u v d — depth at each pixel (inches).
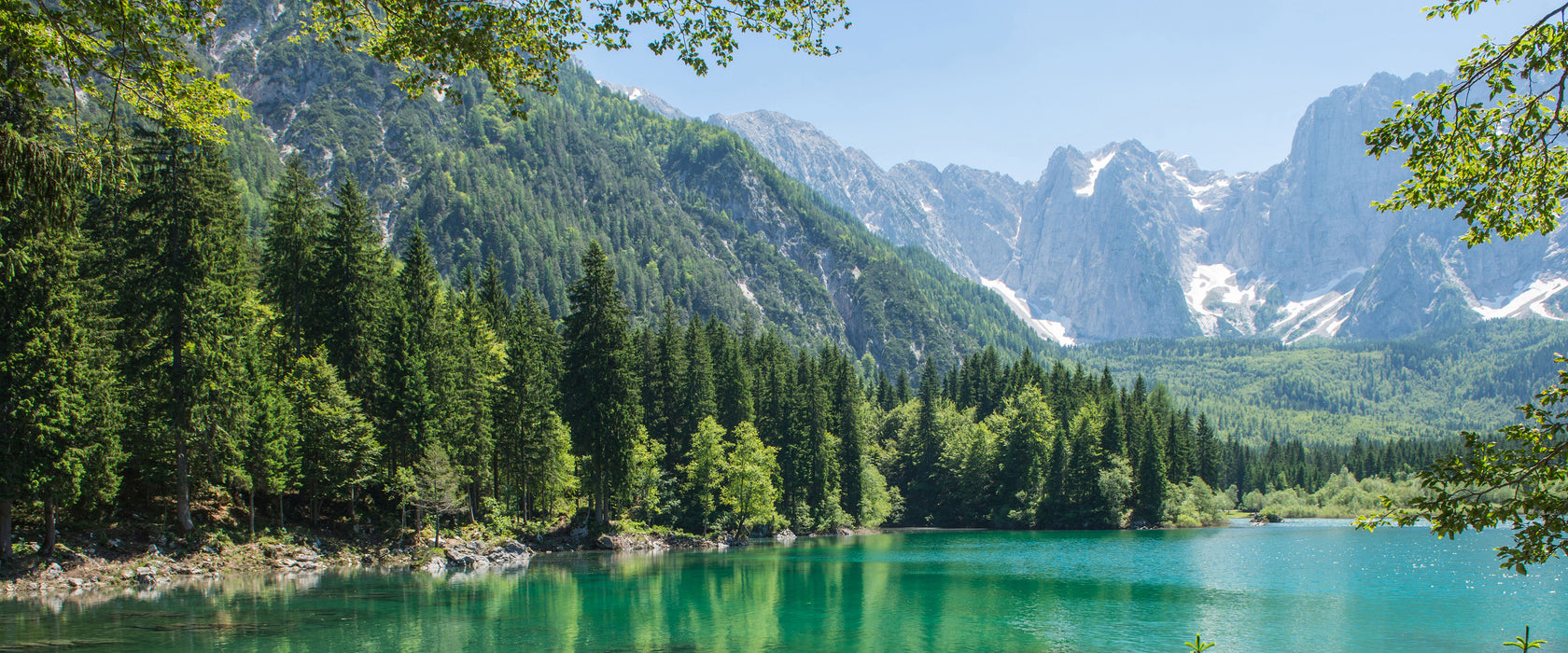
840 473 4237.2
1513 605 1732.3
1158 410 5413.4
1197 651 627.8
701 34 576.1
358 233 2404.0
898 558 2711.6
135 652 1142.3
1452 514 396.5
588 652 1252.5
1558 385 383.9
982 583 2066.9
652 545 2883.9
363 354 2353.6
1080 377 5625.0
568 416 2797.7
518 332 2901.1
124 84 553.6
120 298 1879.9
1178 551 3006.9
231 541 1924.2
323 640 1269.7
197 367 1824.6
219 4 561.9
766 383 4013.3
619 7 555.8
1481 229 446.6
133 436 1817.2
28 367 1524.4
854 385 4680.1
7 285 1469.0
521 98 581.6
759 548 3075.8
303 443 2082.9
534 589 1831.9
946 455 4810.5
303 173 2436.0
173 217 1871.3
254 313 2169.0
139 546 1781.5
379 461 2282.2
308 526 2167.8
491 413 2691.9
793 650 1290.6
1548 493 383.9
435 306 2615.7
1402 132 438.9
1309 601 1791.3
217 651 1169.4
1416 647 1347.2
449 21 538.0
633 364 3206.2
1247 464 7657.5
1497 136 419.2
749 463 3319.4
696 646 1309.1
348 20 550.6
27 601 1473.9
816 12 569.9
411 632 1350.9
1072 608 1684.3
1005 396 5418.3
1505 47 408.5
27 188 513.7
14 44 496.4
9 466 1499.8
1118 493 4333.2
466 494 2421.3
